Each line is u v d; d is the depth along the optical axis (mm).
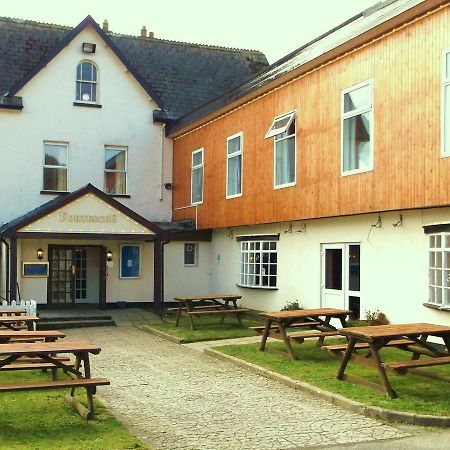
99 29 24344
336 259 16156
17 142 23344
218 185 21406
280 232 18688
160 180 25375
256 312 19766
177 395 9789
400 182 13133
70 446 6898
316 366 11375
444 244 12625
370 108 14070
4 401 8961
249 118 19375
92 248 23047
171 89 27031
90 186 19703
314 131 16094
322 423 8141
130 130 24969
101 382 8047
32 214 19516
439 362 9398
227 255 22062
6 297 20406
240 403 9234
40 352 8055
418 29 12727
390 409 8383
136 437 7398
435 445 7227
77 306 22703
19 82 23219
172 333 16547
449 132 11977
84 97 24453
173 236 22984
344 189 14914
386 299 14297
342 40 14758
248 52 30547
